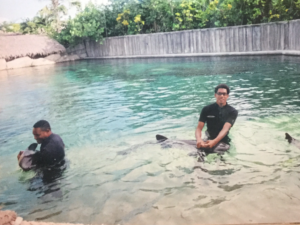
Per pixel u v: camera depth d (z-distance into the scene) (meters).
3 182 3.33
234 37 16.23
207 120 4.22
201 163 3.38
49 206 2.75
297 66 10.23
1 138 5.09
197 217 2.35
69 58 23.12
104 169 3.47
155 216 2.43
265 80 8.20
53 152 3.62
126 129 4.97
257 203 2.48
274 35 14.81
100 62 19.28
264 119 4.84
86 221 2.46
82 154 4.00
